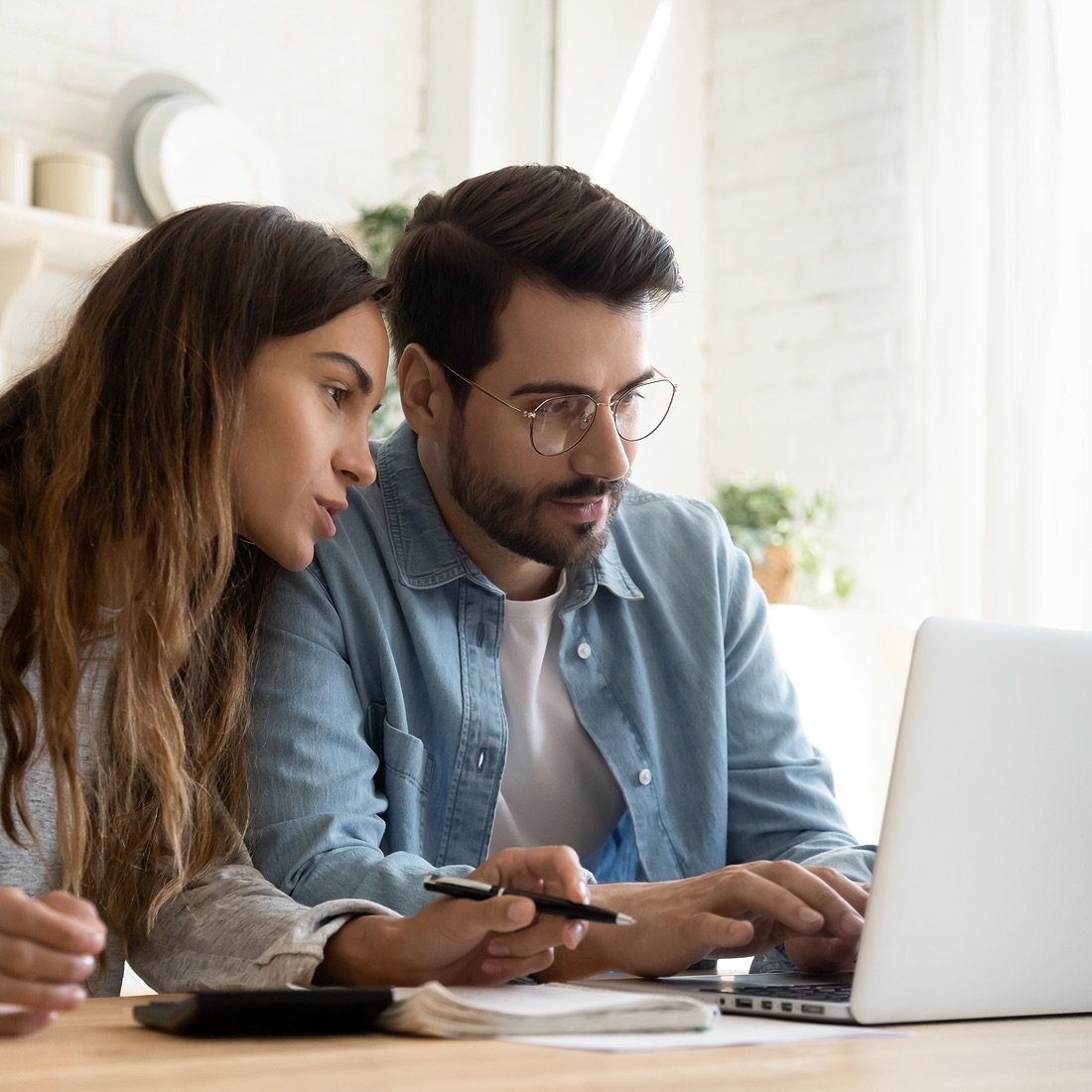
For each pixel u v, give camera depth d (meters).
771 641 1.77
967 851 0.95
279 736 1.39
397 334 1.63
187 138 3.12
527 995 0.98
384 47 3.74
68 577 1.23
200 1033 0.84
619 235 1.48
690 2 4.15
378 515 1.59
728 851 1.68
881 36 3.86
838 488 3.86
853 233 3.88
